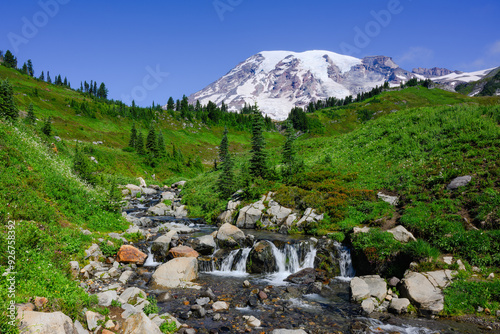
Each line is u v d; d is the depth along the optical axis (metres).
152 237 23.42
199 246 20.06
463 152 24.17
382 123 43.69
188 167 110.81
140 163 94.06
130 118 177.88
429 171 23.84
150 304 11.42
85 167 36.56
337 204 24.42
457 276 12.69
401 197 22.61
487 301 11.24
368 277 14.52
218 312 11.89
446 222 16.19
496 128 25.41
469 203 17.73
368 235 17.17
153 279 15.08
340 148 42.91
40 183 20.92
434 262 13.71
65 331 6.97
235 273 17.80
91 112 161.75
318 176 31.20
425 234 16.30
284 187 29.38
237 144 186.62
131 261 17.81
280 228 24.80
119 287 13.78
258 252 18.09
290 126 41.91
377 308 12.23
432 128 31.73
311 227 23.41
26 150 24.67
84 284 12.98
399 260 14.81
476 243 13.88
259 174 39.06
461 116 31.02
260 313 11.91
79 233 17.59
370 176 29.22
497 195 16.88
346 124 199.00
